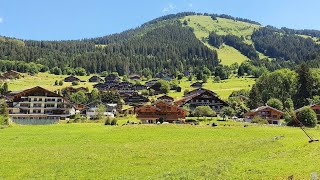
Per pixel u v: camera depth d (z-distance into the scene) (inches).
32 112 5782.5
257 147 1982.0
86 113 5713.6
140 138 2655.0
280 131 2930.6
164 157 1801.2
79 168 1576.0
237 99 6141.7
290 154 1657.2
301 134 2618.1
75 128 3469.5
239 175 1290.6
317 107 4714.6
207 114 4694.9
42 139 2672.2
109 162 1701.5
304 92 6092.5
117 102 6594.5
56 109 5831.7
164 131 3043.8
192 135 2792.8
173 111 4581.7
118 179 1366.9
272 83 6589.6
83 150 2085.4
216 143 2269.9
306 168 1302.9
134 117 5113.2
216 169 1407.5
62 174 1473.9
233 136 2704.2
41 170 1552.7
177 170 1454.2
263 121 4249.5
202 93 5477.4
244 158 1643.7
